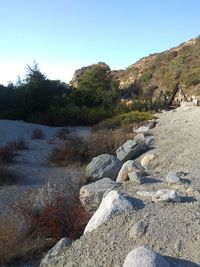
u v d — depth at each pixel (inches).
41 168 544.4
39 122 1320.1
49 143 812.6
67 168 534.3
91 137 669.3
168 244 192.4
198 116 893.2
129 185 295.3
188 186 274.7
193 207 234.1
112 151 584.7
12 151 666.2
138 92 2655.0
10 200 371.9
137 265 163.5
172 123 834.8
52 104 1498.5
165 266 165.8
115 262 184.5
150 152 495.2
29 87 1489.9
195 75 2336.4
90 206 276.1
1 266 227.8
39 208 287.3
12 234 245.3
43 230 263.1
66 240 225.9
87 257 195.9
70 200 294.8
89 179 410.3
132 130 813.9
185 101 1561.3
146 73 2910.9
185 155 429.7
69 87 1975.9
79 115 1338.6
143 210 229.3
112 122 1082.7
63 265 198.7
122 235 206.1
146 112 1328.7
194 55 2878.9
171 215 221.3
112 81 2288.4
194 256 181.9
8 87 1611.7
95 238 209.8
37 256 238.4
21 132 1010.7
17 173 492.4
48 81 1583.4
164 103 1589.6
